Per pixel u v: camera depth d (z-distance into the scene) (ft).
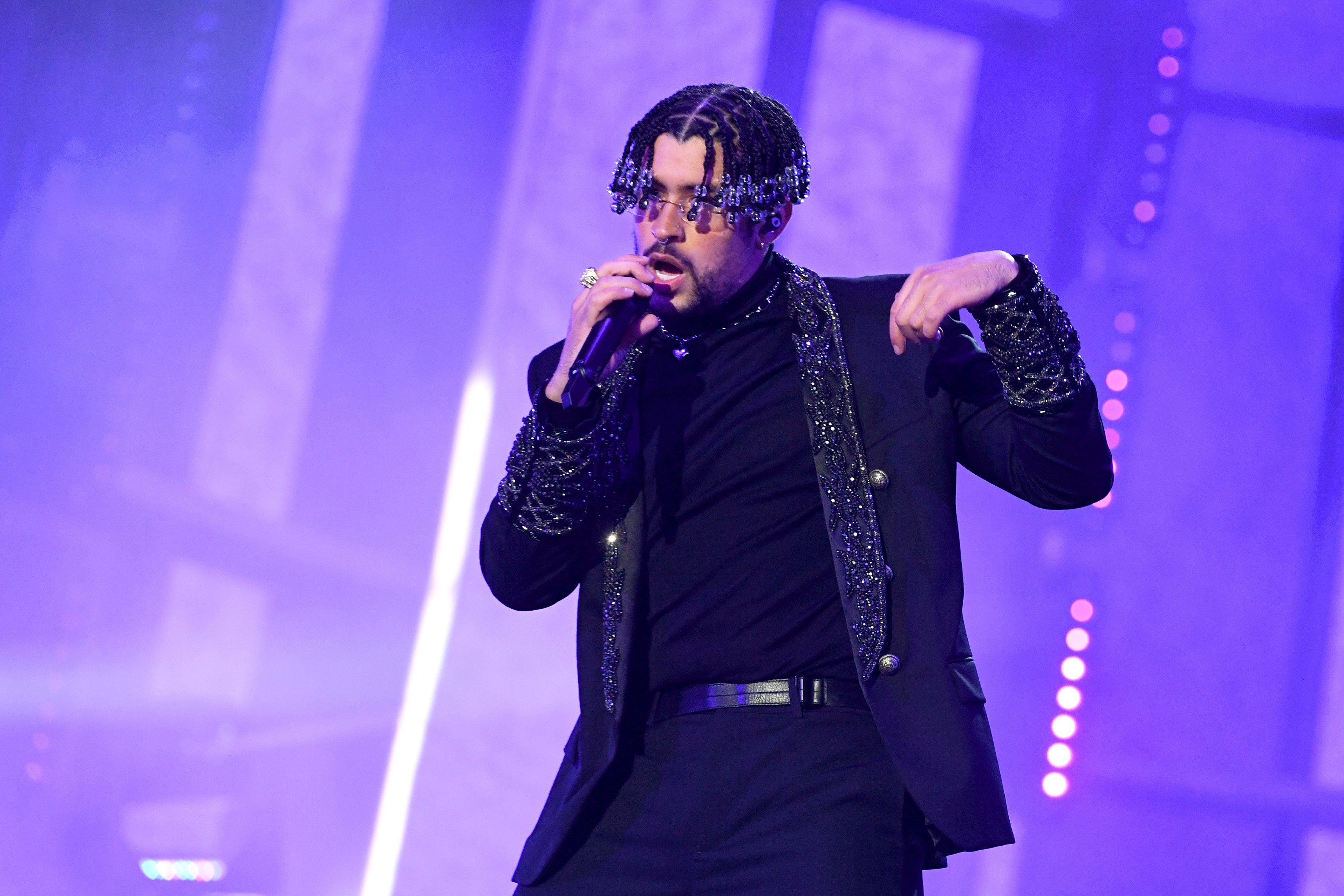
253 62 31.73
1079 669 26.94
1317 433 26.99
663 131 10.44
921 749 9.51
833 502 10.00
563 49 30.50
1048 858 26.43
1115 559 27.14
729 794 9.87
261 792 29.53
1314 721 26.45
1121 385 27.40
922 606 9.86
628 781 10.33
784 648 10.03
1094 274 27.76
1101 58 27.89
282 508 30.91
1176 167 27.61
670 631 10.28
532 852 10.61
